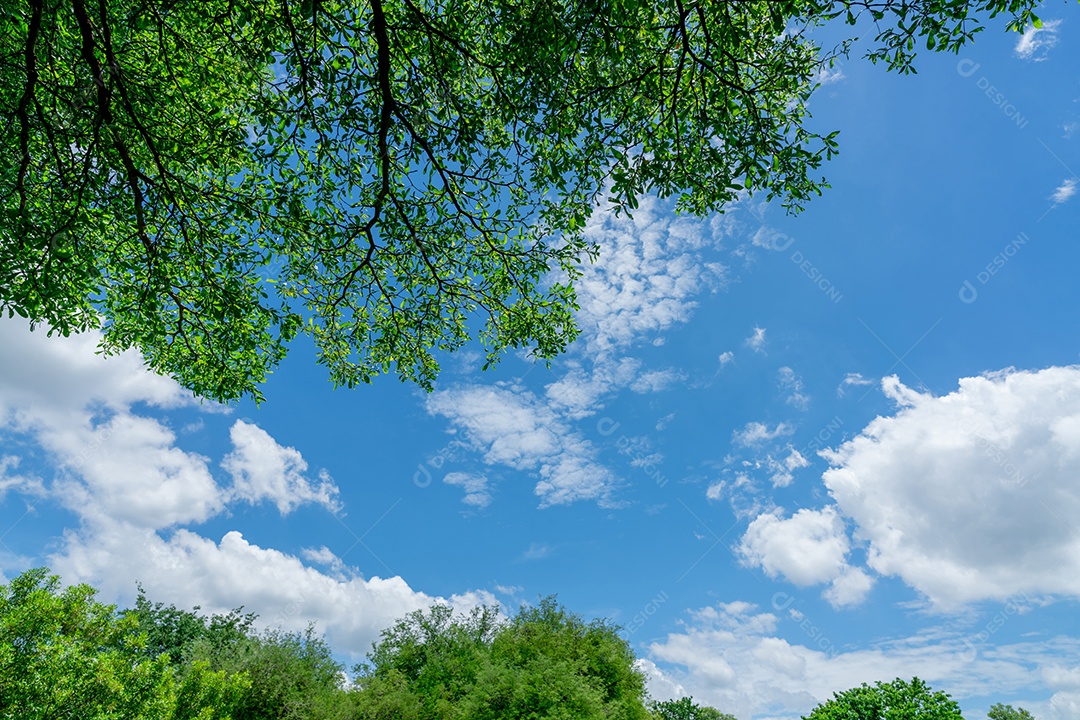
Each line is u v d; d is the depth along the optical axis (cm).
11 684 1082
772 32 637
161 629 2723
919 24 563
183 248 766
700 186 668
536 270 880
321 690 1973
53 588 1268
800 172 627
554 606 2614
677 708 3912
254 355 952
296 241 775
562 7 556
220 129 707
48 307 660
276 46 663
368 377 1009
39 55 645
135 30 659
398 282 905
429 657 2350
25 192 629
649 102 659
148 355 955
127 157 627
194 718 1534
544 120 656
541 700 1884
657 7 592
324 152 707
